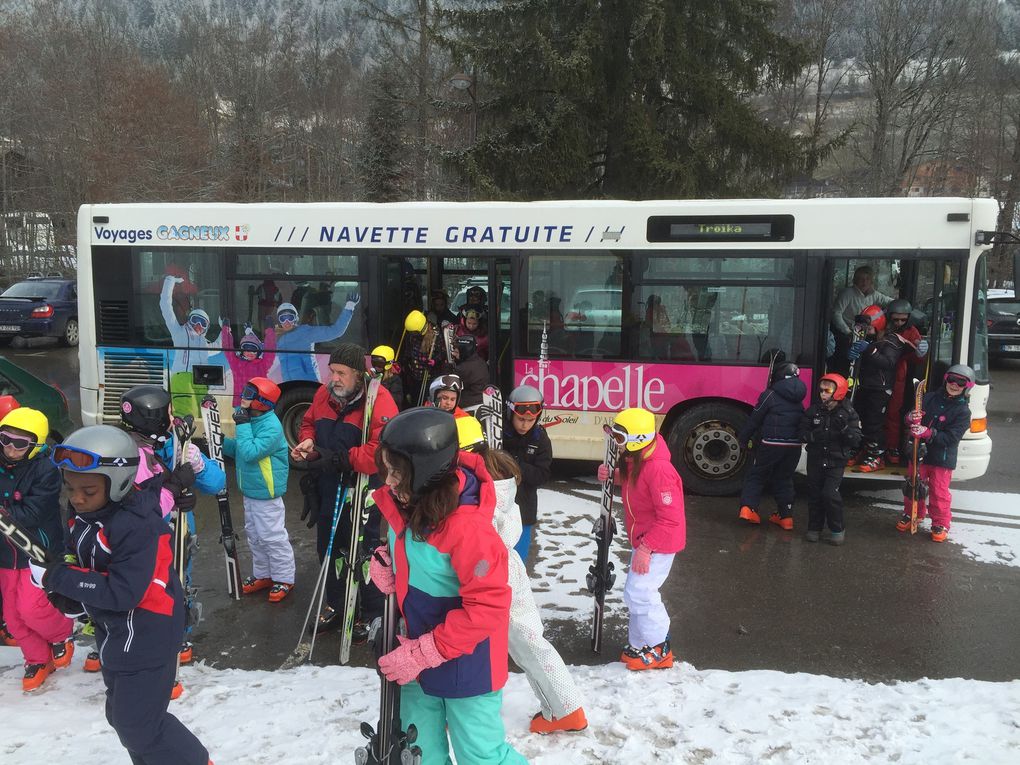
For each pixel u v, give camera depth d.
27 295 18.92
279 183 31.31
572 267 8.00
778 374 6.92
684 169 16.91
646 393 7.94
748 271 7.64
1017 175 33.00
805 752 3.29
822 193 32.06
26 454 4.03
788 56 17.70
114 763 3.25
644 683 4.09
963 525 7.10
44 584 2.70
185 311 8.78
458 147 20.97
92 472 2.61
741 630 5.06
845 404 6.49
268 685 4.16
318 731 3.51
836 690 4.03
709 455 7.93
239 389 8.75
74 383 14.62
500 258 8.13
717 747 3.36
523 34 17.45
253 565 5.65
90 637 4.98
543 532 6.86
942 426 6.58
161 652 2.81
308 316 8.56
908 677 4.50
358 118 31.62
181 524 3.78
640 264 7.84
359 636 4.90
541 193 17.91
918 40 30.25
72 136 29.06
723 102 17.56
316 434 4.75
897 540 6.72
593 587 4.62
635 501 4.30
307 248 8.49
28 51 30.09
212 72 32.56
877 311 7.47
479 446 3.18
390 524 2.48
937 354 7.34
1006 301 16.52
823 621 5.21
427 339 8.01
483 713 2.53
